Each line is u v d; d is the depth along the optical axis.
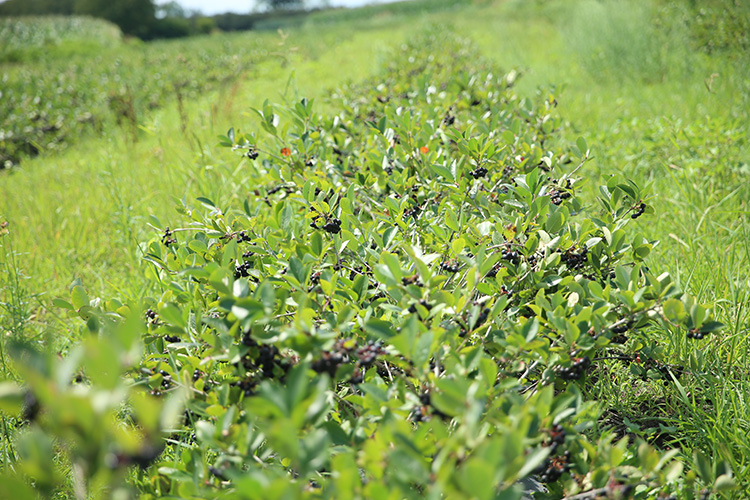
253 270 2.38
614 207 2.66
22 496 1.08
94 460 1.02
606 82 10.05
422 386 1.80
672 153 5.21
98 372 1.02
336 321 2.00
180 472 1.68
